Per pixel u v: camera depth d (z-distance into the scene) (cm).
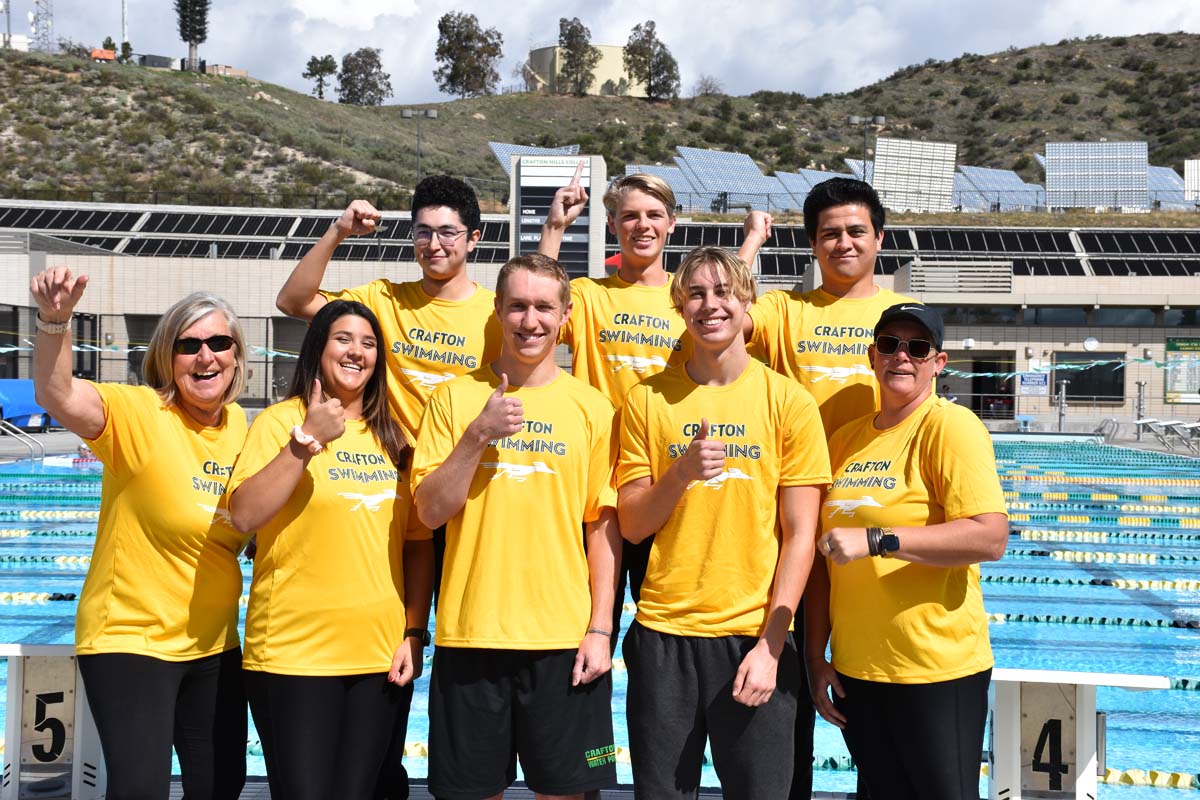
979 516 239
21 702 299
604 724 263
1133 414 2400
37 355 241
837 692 267
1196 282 2359
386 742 264
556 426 262
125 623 255
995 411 2425
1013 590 740
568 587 261
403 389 316
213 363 263
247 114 5578
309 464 256
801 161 6856
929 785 246
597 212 2098
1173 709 474
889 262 2736
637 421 269
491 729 257
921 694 246
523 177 2102
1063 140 7794
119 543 258
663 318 318
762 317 315
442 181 312
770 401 263
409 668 264
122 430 256
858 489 261
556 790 257
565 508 261
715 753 259
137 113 5297
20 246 2273
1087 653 577
